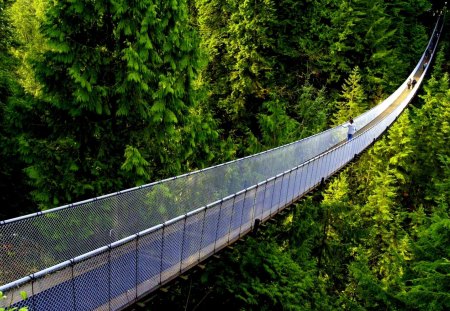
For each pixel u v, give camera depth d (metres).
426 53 38.25
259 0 22.39
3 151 8.55
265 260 11.16
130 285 5.84
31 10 26.47
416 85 29.56
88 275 5.16
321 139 13.79
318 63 26.94
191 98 10.27
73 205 5.27
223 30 24.17
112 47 8.91
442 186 14.25
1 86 10.22
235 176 8.75
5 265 4.58
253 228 9.06
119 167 8.72
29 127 8.51
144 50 8.48
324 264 18.97
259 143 17.75
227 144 12.90
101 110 8.27
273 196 9.70
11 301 4.21
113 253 5.46
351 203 25.45
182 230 6.75
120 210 5.98
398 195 29.33
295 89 25.25
